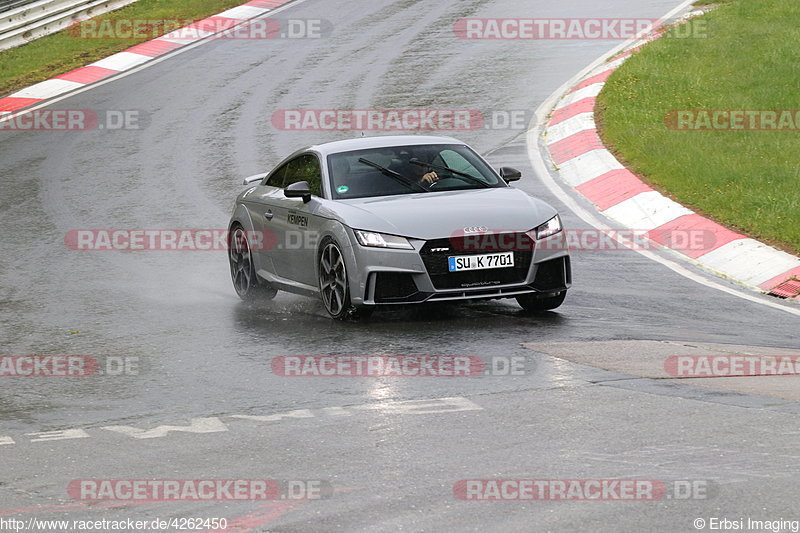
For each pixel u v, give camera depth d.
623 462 20.30
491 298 32.44
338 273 33.69
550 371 27.23
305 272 36.00
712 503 18.12
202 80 87.06
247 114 76.38
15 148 72.19
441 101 75.62
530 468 20.11
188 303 39.19
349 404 24.94
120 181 62.56
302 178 37.66
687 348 29.81
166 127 74.69
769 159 55.38
